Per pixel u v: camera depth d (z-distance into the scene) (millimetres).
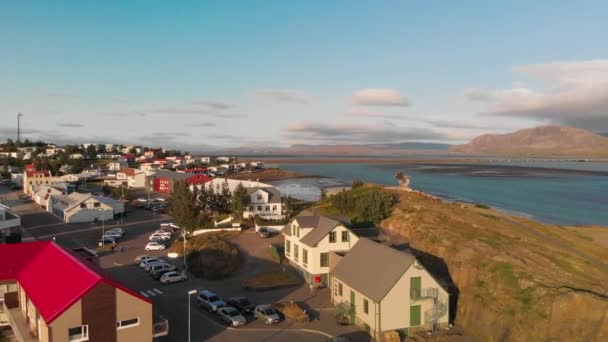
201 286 55000
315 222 59719
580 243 68125
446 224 68062
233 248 68312
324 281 55000
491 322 42375
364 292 41719
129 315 33188
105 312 32062
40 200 121938
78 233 86625
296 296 51438
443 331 42500
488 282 47000
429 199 87938
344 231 55688
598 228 84688
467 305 45750
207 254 64312
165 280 55688
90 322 31438
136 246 76750
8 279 39969
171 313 45594
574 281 47031
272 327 42281
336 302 48031
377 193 80312
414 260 41156
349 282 44469
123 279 57594
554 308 40406
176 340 38906
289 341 39219
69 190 139375
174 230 90062
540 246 62188
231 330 41438
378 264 44156
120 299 32719
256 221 85000
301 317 43812
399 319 40750
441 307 42562
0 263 40969
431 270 54250
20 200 132000
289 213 96750
